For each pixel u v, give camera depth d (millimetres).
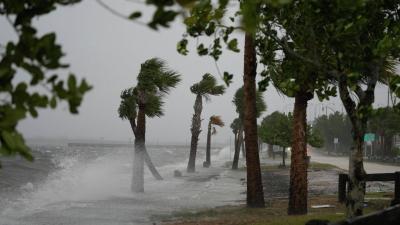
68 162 56719
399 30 6562
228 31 5289
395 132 58656
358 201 6848
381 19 6852
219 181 31734
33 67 1648
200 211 15938
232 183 30172
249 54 15141
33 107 1658
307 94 12664
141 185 23781
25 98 1650
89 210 16797
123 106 23953
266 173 38844
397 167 42938
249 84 15297
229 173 41781
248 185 15492
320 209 13859
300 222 10266
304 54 6797
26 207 17641
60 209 17078
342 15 5418
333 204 14945
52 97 1646
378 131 65625
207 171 45156
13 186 26328
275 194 22344
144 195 22500
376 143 80062
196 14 5121
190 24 5230
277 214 13711
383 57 6574
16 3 1791
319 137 45500
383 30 6809
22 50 1656
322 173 34594
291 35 6648
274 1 1860
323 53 6629
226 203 18781
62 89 1637
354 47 5895
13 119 1596
